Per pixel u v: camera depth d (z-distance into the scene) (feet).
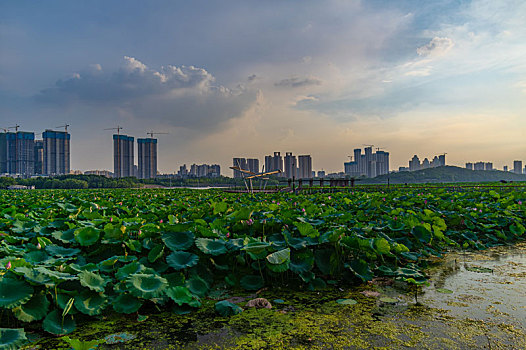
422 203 37.50
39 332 11.30
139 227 17.88
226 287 15.71
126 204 36.55
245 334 11.17
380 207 32.32
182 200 43.62
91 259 16.31
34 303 11.12
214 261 16.65
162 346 10.39
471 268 19.12
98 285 12.12
